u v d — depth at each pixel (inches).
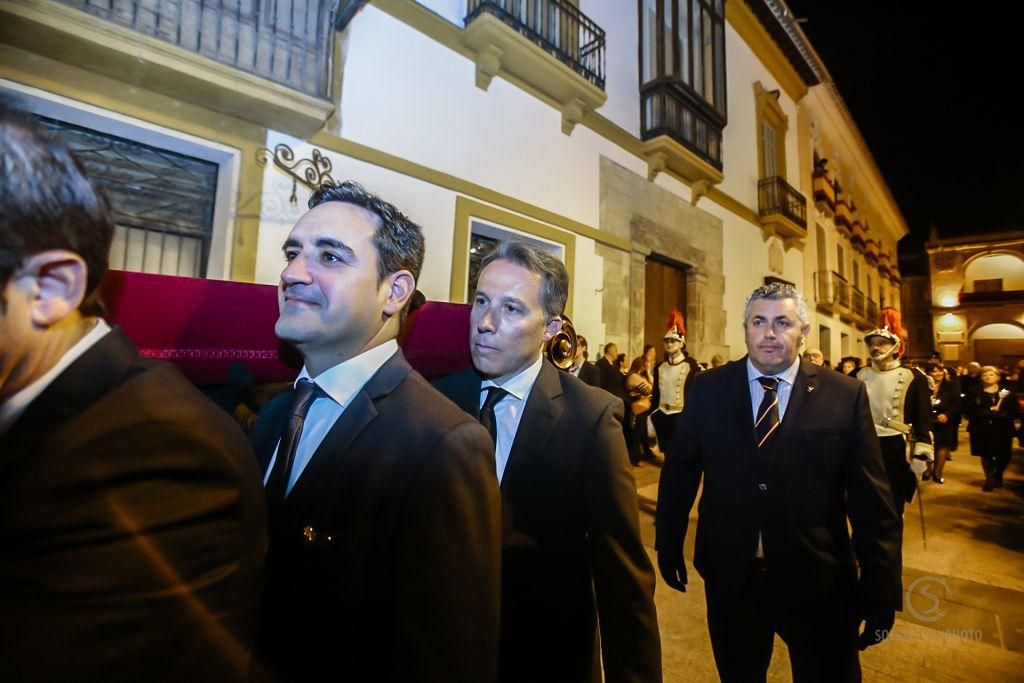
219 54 120.2
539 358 50.4
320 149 144.9
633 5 271.6
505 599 42.4
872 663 85.1
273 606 27.7
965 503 194.7
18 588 15.0
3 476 16.1
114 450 16.9
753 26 379.2
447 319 53.7
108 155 119.6
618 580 41.1
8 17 93.6
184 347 37.2
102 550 16.0
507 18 185.0
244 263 130.8
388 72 161.6
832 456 59.1
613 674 40.1
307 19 136.6
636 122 267.3
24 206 16.6
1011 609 103.8
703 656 87.0
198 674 17.9
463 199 180.1
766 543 58.6
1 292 17.0
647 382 226.1
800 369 64.3
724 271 335.3
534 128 211.2
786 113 441.1
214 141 127.7
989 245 976.3
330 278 29.6
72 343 19.7
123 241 121.6
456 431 28.5
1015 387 315.9
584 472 44.2
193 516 18.1
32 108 106.9
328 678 25.6
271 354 41.7
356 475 27.7
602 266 240.5
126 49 105.4
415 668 25.0
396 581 26.3
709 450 65.1
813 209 482.0
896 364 135.6
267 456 34.0
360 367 31.6
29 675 14.4
